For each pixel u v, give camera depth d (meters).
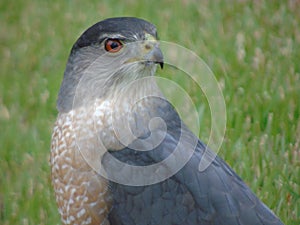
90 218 9.12
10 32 17.16
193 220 8.70
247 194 8.79
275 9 15.80
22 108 14.30
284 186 11.21
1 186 12.32
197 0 16.73
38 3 18.06
